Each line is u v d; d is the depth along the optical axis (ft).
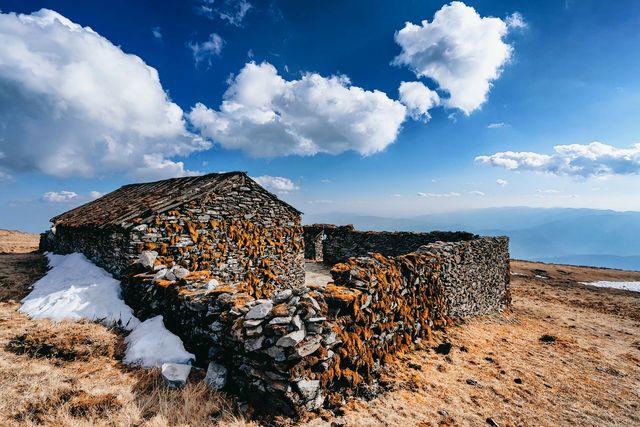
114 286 32.42
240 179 44.70
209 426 15.78
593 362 34.78
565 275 140.56
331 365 19.22
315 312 18.75
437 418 19.27
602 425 21.44
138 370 20.24
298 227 54.24
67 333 22.88
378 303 25.80
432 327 36.06
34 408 15.29
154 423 15.40
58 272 38.73
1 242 102.73
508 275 70.33
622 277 141.69
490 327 44.93
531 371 29.35
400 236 76.79
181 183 49.14
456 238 68.64
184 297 23.30
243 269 44.52
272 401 16.92
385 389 21.77
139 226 32.91
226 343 19.57
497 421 20.03
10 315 26.96
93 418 15.17
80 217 53.67
